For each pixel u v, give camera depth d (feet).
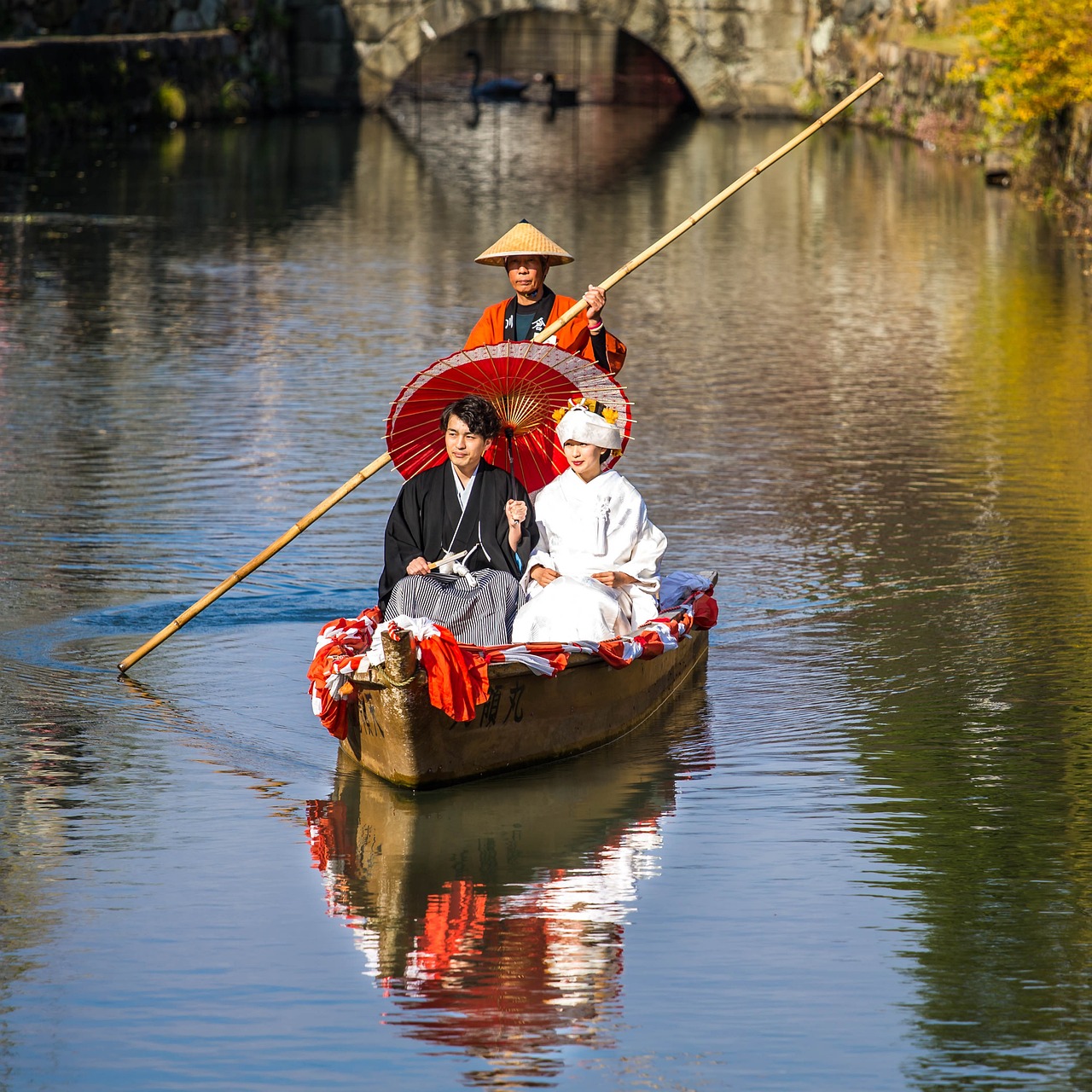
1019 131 299.79
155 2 399.03
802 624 84.89
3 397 136.15
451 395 72.84
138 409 132.87
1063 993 50.31
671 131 398.62
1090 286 197.88
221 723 72.54
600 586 70.64
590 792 65.72
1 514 102.32
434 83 519.19
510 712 66.28
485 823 62.80
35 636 81.87
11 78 330.54
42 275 198.39
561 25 540.93
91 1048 47.44
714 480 113.09
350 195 281.33
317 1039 47.96
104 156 327.88
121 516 102.83
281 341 162.40
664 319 177.58
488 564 70.44
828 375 149.89
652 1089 45.50
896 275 206.80
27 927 54.24
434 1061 46.91
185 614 77.41
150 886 57.31
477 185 296.30
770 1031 48.37
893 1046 47.57
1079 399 139.23
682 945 53.31
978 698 74.79
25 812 63.10
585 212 263.29
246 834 61.62
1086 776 66.33
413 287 194.90
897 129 386.11
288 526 101.86
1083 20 262.26
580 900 56.44
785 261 217.97
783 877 58.13
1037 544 98.07
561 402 73.51
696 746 70.33
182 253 216.95
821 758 68.74
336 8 433.07
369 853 60.03
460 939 53.72
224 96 406.82
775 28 424.46
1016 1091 45.44
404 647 61.98
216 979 51.29
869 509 105.91
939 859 59.26
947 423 130.52
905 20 395.14
